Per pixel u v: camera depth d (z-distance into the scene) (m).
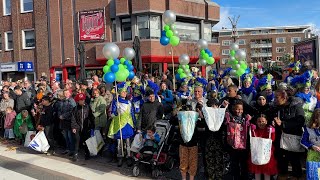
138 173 6.47
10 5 25.98
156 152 6.28
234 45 10.73
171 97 8.48
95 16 22.56
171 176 6.41
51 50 24.22
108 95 8.55
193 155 5.85
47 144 8.40
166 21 10.23
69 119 8.10
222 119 5.40
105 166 7.27
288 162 5.85
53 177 6.57
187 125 5.63
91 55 22.73
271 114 5.39
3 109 10.38
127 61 8.87
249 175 6.01
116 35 22.30
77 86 9.41
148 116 6.69
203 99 6.27
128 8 21.52
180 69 11.34
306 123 5.39
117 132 7.09
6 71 25.42
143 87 8.62
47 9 24.31
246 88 7.15
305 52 13.52
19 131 9.54
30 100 9.92
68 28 23.50
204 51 11.77
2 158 8.20
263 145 5.09
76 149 7.80
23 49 25.55
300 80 6.18
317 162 4.89
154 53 20.97
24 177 6.62
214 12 24.56
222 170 5.62
